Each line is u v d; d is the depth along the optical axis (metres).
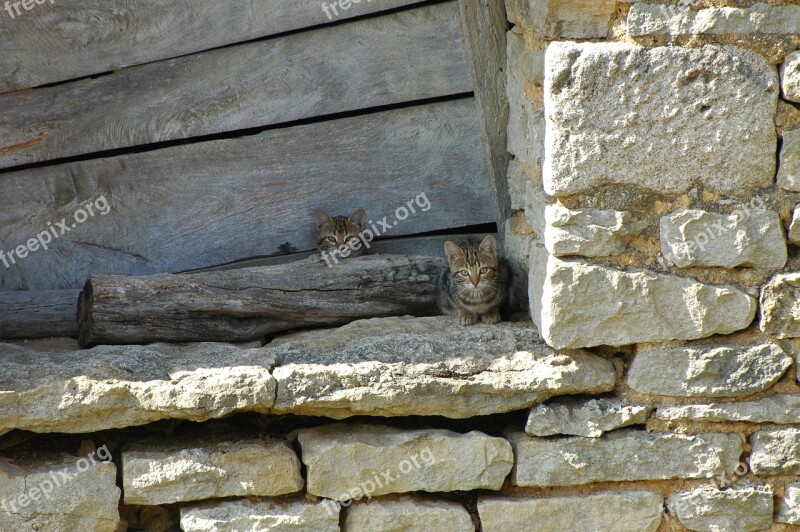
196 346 6.83
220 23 7.81
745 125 5.65
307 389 6.07
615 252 5.86
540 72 5.98
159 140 8.04
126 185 8.09
